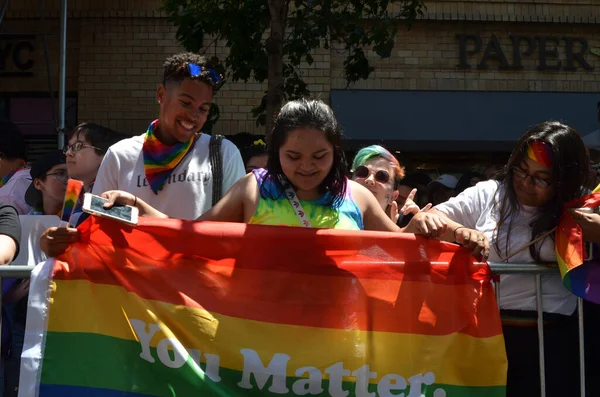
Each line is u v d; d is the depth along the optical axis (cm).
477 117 906
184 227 260
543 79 919
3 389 301
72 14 875
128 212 259
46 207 385
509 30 919
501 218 286
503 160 916
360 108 894
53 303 260
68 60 888
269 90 538
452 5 905
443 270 266
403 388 262
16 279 301
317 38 612
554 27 921
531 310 283
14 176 450
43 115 888
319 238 259
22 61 881
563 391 281
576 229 273
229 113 881
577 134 282
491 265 273
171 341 257
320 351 260
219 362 258
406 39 907
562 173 274
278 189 268
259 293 262
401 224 426
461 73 912
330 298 263
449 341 265
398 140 890
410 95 902
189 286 262
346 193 274
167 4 595
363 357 261
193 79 300
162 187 307
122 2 877
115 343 259
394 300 264
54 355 258
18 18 875
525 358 282
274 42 537
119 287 262
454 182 666
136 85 877
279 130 257
